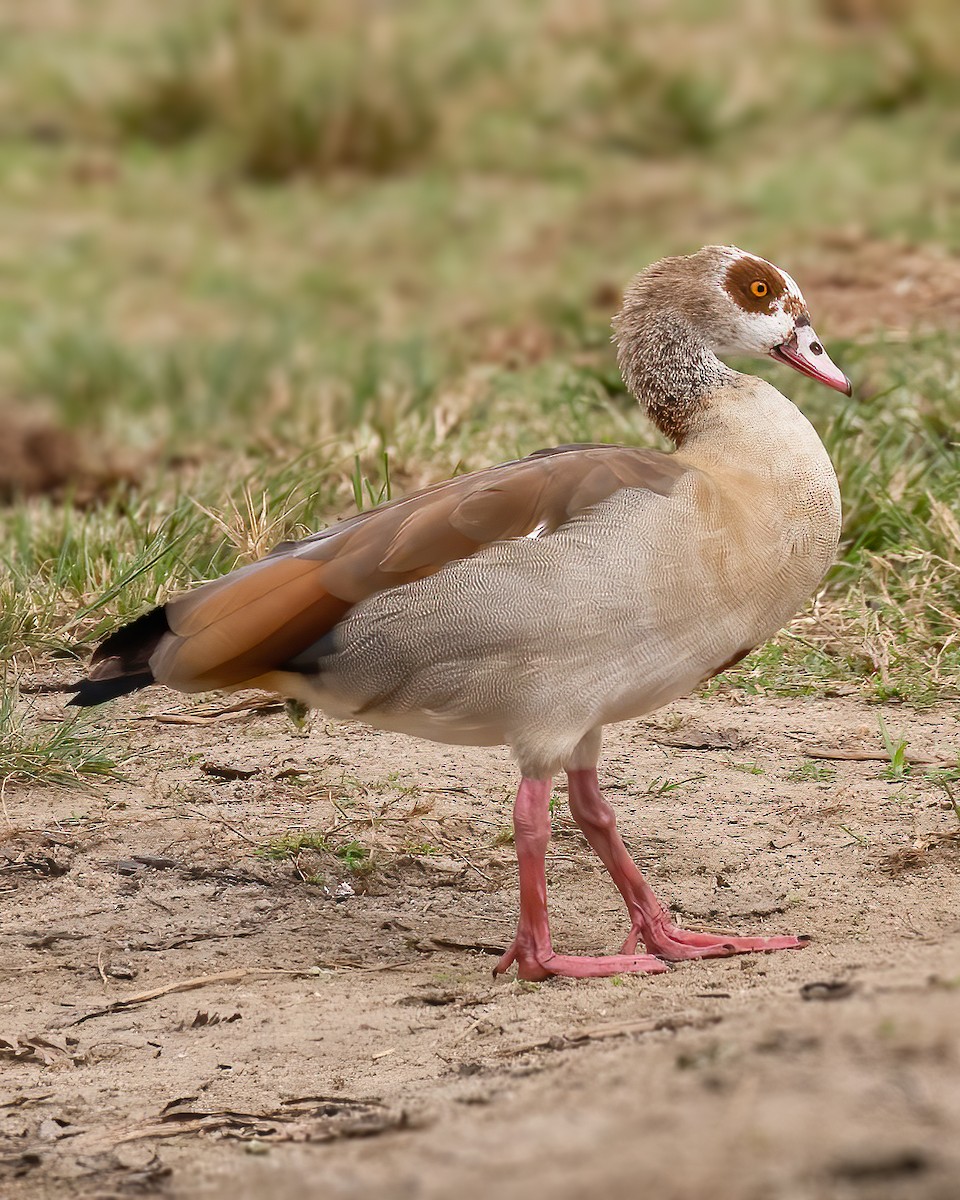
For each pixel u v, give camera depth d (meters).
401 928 9.14
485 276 24.41
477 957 8.80
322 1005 8.18
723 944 8.49
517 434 16.03
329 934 9.06
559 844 10.05
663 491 8.30
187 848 9.89
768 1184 4.49
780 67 31.00
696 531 8.24
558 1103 5.73
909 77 30.31
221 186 29.73
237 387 19.75
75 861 9.77
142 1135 6.89
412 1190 5.09
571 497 8.30
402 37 32.44
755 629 8.57
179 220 28.19
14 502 17.47
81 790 10.70
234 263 26.03
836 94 30.22
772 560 8.45
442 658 8.29
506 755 11.20
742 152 28.91
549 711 8.27
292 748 11.31
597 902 9.40
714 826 10.07
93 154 31.03
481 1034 7.56
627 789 10.59
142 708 12.06
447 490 8.59
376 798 10.51
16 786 10.70
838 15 33.00
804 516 8.56
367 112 30.19
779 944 8.44
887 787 10.41
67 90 32.62
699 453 8.89
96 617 13.24
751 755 11.03
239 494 14.71
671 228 25.59
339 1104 6.94
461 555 8.30
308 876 9.62
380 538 8.44
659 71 30.83
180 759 11.18
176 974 8.62
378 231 27.09
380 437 15.75
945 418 15.37
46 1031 8.02
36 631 13.01
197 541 13.85
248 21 33.25
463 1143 5.48
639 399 9.62
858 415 15.42
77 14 36.47
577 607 8.14
